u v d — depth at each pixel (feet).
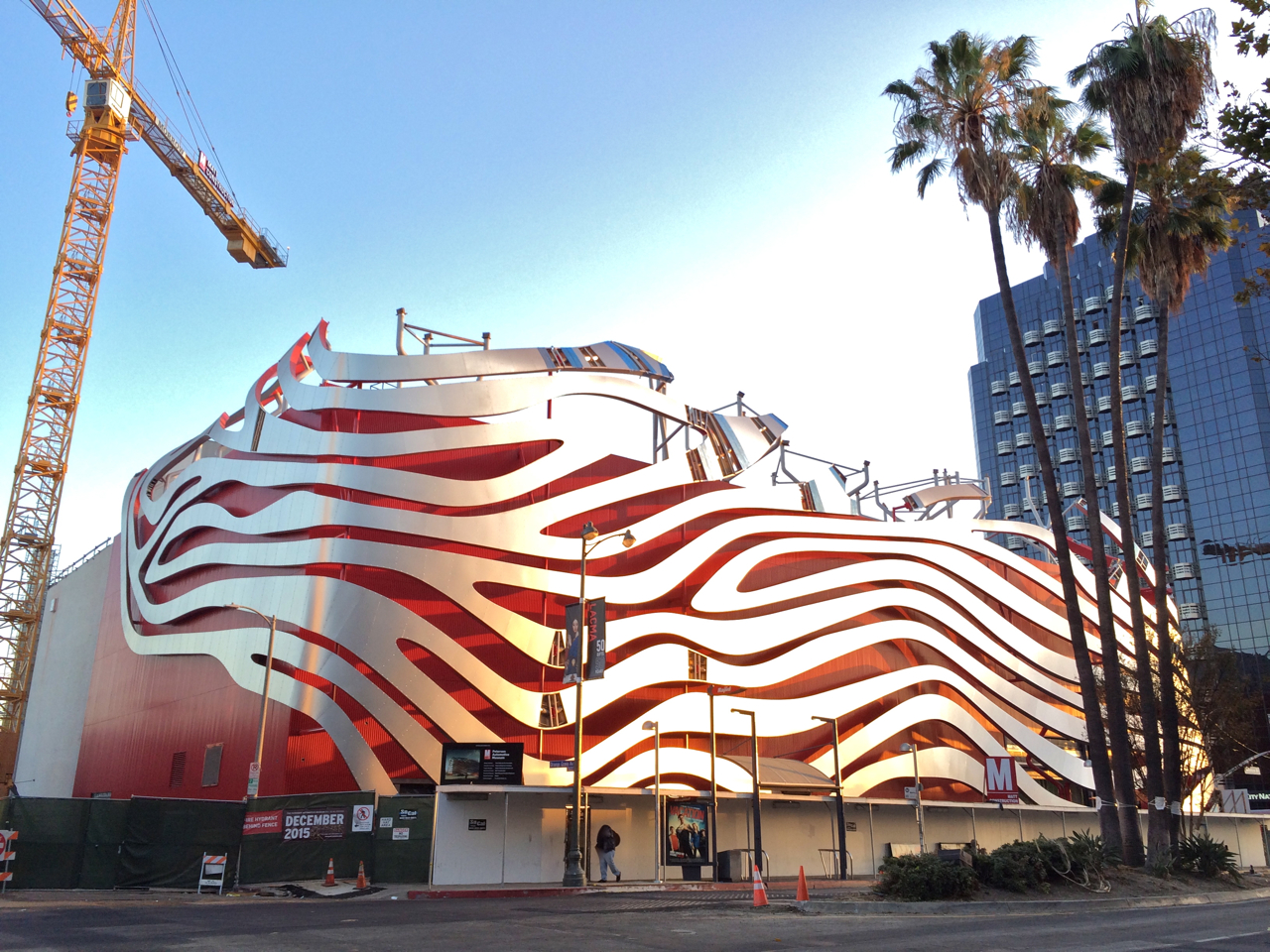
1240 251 395.14
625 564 147.95
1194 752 187.73
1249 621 364.99
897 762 159.33
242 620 143.13
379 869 105.29
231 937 51.57
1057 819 172.55
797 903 75.51
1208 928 59.82
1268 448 373.61
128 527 197.36
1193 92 98.02
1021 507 455.63
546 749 135.13
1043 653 181.16
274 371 162.40
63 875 98.68
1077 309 452.35
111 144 288.30
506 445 147.54
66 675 236.84
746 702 146.72
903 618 171.63
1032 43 117.91
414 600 136.77
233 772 137.28
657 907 75.25
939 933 55.47
